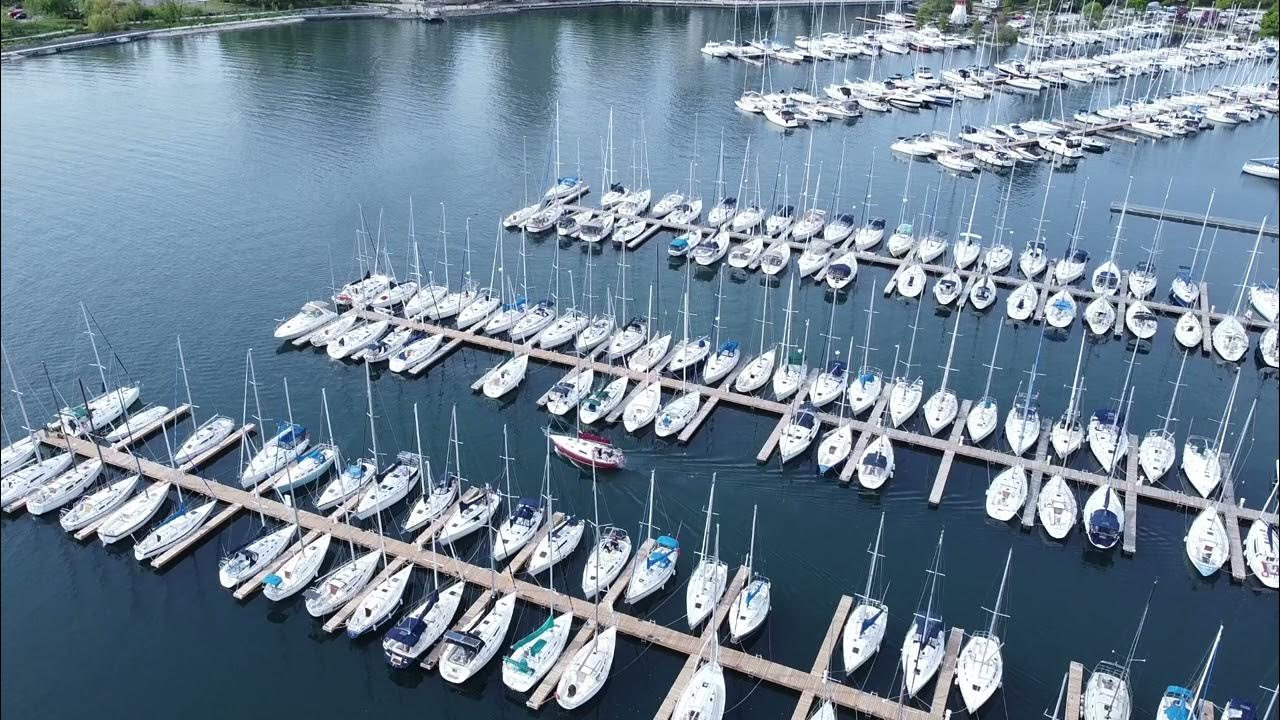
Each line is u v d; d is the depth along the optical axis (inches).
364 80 7593.5
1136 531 2866.6
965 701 2242.9
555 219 4926.2
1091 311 4052.7
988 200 5433.1
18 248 4628.4
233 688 2346.2
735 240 4763.8
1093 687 2262.6
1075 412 3341.5
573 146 6220.5
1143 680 2384.4
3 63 7554.1
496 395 3462.1
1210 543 2728.8
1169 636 2522.1
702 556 2578.7
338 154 5984.3
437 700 2320.4
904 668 2266.2
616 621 2465.6
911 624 2522.1
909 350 3858.3
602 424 3339.1
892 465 3088.1
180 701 2309.3
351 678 2378.2
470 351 3809.1
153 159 5816.9
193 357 3750.0
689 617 2450.8
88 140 6092.5
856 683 2320.4
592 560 2608.3
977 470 3125.0
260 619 2541.8
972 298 4173.2
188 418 3363.7
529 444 3253.0
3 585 2632.9
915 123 6943.9
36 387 3543.3
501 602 2493.8
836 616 2479.1
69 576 2669.8
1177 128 6722.4
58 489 2888.8
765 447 3174.2
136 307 4114.2
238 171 5669.3
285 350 3811.5
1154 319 3988.7
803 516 2928.2
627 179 5659.5
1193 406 3545.8
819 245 4623.5
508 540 2679.6
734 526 2881.4
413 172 5718.5
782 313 4143.7
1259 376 3742.6
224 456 3159.5
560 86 7623.0
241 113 6692.9
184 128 6358.3
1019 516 2910.9
